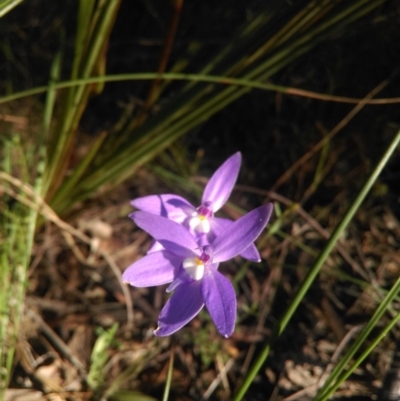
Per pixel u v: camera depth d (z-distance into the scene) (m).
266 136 0.39
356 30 0.33
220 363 0.31
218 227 0.22
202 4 0.39
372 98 0.36
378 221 0.36
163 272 0.20
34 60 0.42
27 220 0.32
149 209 0.21
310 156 0.37
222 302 0.20
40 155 0.33
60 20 0.42
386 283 0.34
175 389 0.30
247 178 0.38
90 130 0.41
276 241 0.35
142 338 0.32
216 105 0.30
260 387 0.30
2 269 0.30
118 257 0.35
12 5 0.26
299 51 0.29
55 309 0.33
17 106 0.40
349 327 0.32
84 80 0.29
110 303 0.33
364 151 0.37
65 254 0.35
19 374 0.30
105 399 0.29
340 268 0.34
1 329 0.29
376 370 0.31
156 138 0.32
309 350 0.32
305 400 0.30
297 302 0.23
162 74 0.29
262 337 0.32
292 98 0.38
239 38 0.30
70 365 0.31
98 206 0.37
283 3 0.31
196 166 0.38
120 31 0.42
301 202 0.37
